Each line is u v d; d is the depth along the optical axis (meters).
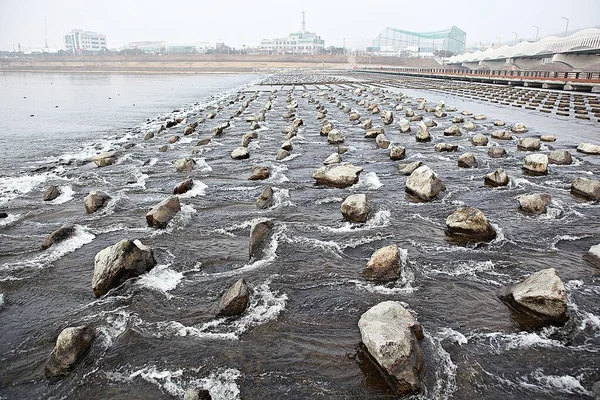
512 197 9.41
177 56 139.00
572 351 4.48
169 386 4.14
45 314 5.39
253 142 16.34
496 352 4.48
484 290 5.64
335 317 5.14
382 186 10.27
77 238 7.60
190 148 15.59
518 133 17.58
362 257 6.67
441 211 8.52
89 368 4.40
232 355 4.54
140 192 10.34
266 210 8.81
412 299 5.48
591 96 31.11
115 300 5.61
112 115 26.89
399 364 3.99
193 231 7.80
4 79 76.06
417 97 34.22
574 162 12.54
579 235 7.33
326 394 3.97
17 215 8.92
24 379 4.32
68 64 131.62
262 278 6.07
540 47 65.31
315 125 20.23
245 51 164.62
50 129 21.03
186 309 5.37
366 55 162.12
